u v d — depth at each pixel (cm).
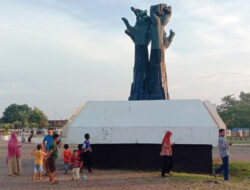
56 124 9012
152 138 1167
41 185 878
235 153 2242
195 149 1171
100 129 1195
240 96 7988
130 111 1235
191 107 1212
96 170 1170
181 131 1154
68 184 884
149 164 1195
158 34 2528
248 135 5953
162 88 2503
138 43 2572
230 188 805
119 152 1219
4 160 1619
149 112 1220
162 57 2544
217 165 1421
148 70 2573
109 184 861
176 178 946
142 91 2523
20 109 10319
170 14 2602
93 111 1252
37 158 1005
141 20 2595
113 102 1270
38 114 8938
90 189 793
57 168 1283
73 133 1202
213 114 1231
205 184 842
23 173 1159
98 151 1229
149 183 861
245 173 1220
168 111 1212
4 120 10288
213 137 1135
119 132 1187
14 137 1132
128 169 1186
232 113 5847
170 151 1003
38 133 7031
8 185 886
